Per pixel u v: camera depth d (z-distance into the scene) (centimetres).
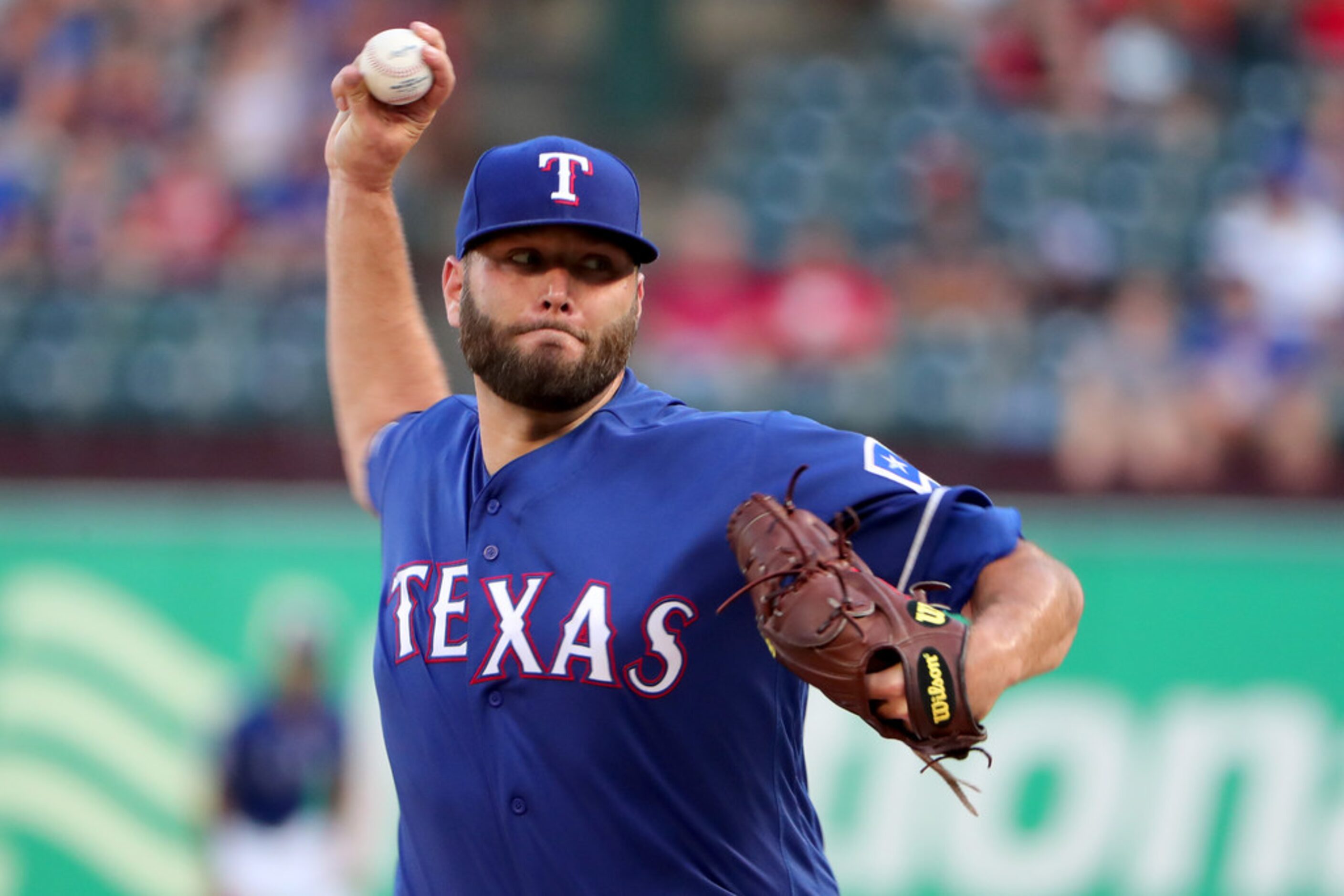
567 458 858
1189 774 2320
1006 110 3859
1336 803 2320
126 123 3700
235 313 3125
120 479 2423
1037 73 3934
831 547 761
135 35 3853
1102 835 2306
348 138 1036
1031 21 3994
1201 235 3522
